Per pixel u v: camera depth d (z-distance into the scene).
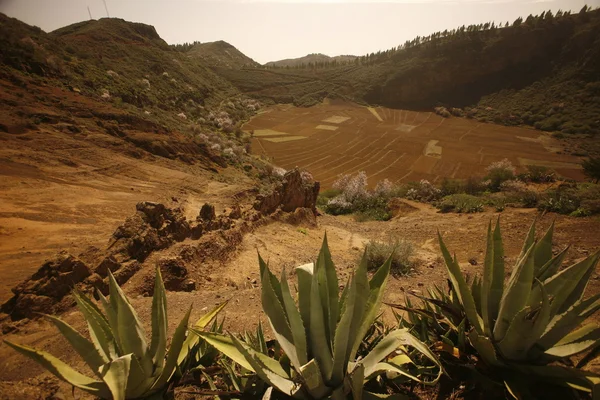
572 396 2.99
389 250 9.36
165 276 7.23
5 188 17.23
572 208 15.46
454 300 3.94
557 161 88.00
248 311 5.68
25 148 24.72
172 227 9.04
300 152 99.19
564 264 8.19
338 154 97.50
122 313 2.99
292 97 178.38
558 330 2.96
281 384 2.91
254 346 3.43
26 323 5.04
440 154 96.25
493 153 96.75
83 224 14.35
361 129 127.25
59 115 34.00
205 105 123.50
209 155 44.91
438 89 174.38
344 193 32.66
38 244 10.85
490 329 3.37
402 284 7.77
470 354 3.47
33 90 38.59
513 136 116.50
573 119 124.44
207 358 3.70
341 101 176.38
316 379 2.67
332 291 3.14
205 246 9.19
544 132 121.69
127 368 2.75
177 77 126.12
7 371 4.04
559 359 3.08
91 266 6.52
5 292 6.93
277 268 10.04
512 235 13.02
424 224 18.11
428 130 126.00
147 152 35.75
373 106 172.88
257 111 154.12
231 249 10.31
